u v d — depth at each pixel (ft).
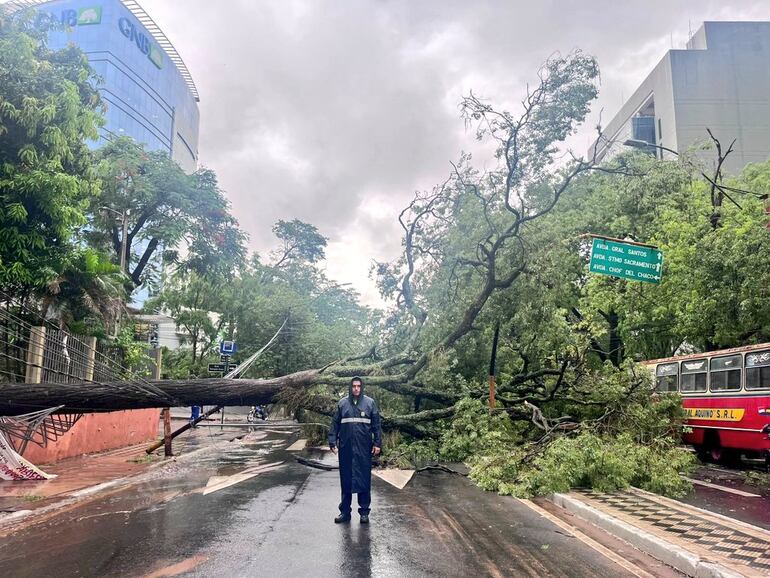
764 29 196.95
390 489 31.24
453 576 16.35
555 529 22.24
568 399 43.50
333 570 16.67
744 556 17.30
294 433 77.00
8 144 37.91
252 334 78.13
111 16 272.92
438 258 50.62
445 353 43.80
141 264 87.30
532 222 46.52
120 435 52.70
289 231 152.35
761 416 40.06
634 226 68.69
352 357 52.08
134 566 16.96
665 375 52.95
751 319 49.65
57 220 38.83
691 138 190.49
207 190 90.53
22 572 16.46
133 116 285.02
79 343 39.52
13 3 42.88
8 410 32.99
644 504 25.53
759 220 50.96
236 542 19.65
